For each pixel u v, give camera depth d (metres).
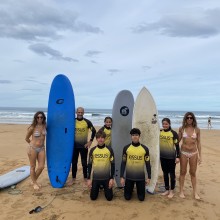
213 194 4.80
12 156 7.87
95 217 3.82
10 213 3.93
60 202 4.33
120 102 5.34
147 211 4.03
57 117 5.29
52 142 5.27
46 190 4.89
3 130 16.33
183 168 4.52
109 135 5.26
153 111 5.09
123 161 4.45
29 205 4.21
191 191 4.94
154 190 4.91
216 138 14.45
